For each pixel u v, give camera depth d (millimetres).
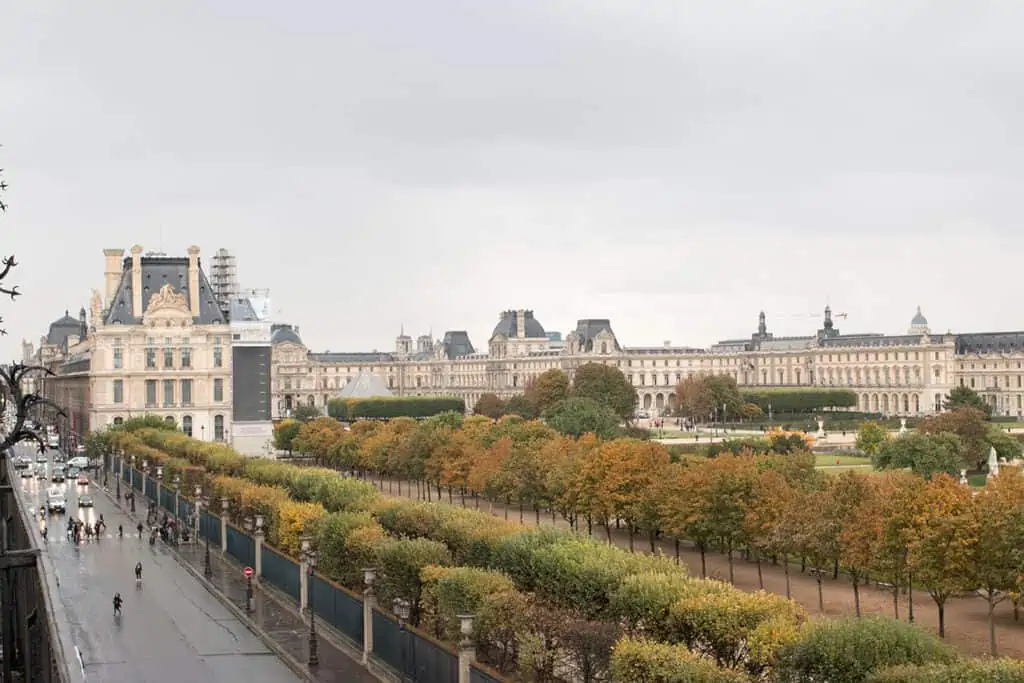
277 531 187250
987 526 131750
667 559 133750
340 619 148750
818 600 164250
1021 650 134250
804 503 162000
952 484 145875
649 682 96938
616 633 110438
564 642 111500
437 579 132000
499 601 117688
